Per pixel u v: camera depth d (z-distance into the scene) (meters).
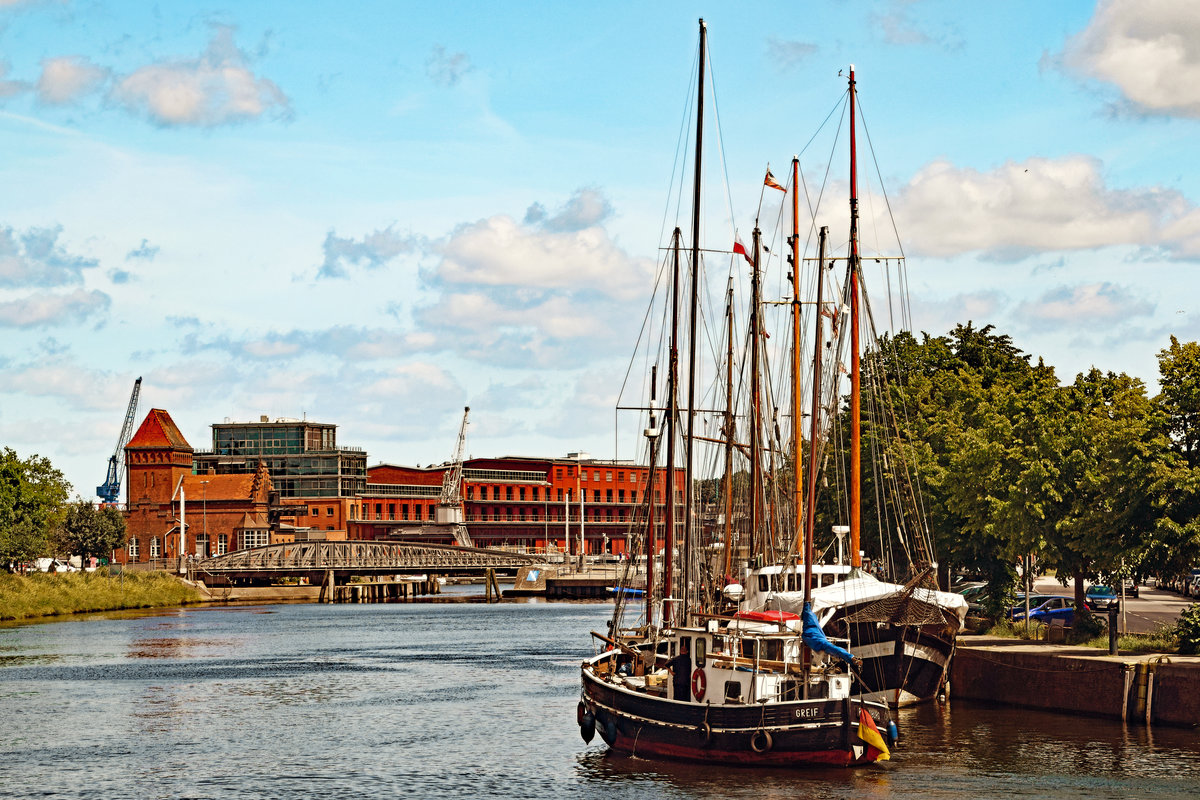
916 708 60.34
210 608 186.12
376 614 169.50
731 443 76.31
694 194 58.06
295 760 56.22
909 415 93.31
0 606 153.25
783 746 47.34
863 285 63.00
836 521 91.00
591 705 54.53
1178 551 58.25
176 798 48.88
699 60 57.56
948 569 83.00
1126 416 71.19
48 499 172.75
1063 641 66.50
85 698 77.56
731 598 69.31
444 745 59.62
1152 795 43.28
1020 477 69.81
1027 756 49.16
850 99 60.12
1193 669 52.19
